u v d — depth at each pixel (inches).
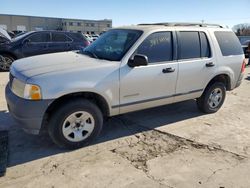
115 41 190.4
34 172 138.7
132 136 185.5
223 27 238.2
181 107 249.4
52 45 441.7
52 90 147.9
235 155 162.4
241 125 211.0
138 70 176.4
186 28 206.4
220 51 225.0
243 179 137.8
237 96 302.5
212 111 235.5
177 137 185.9
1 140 171.8
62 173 138.5
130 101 178.5
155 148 168.9
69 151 161.9
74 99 159.3
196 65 207.5
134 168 144.9
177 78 197.8
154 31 186.1
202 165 149.9
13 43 419.2
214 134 192.4
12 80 166.6
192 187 130.1
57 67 158.4
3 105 239.0
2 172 137.2
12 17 2847.0
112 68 166.6
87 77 158.1
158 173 140.9
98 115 167.5
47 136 179.3
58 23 3090.6
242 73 247.9
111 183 131.5
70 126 159.6
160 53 189.3
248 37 892.0
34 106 146.3
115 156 157.2
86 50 203.6
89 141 168.4
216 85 228.5
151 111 236.5
